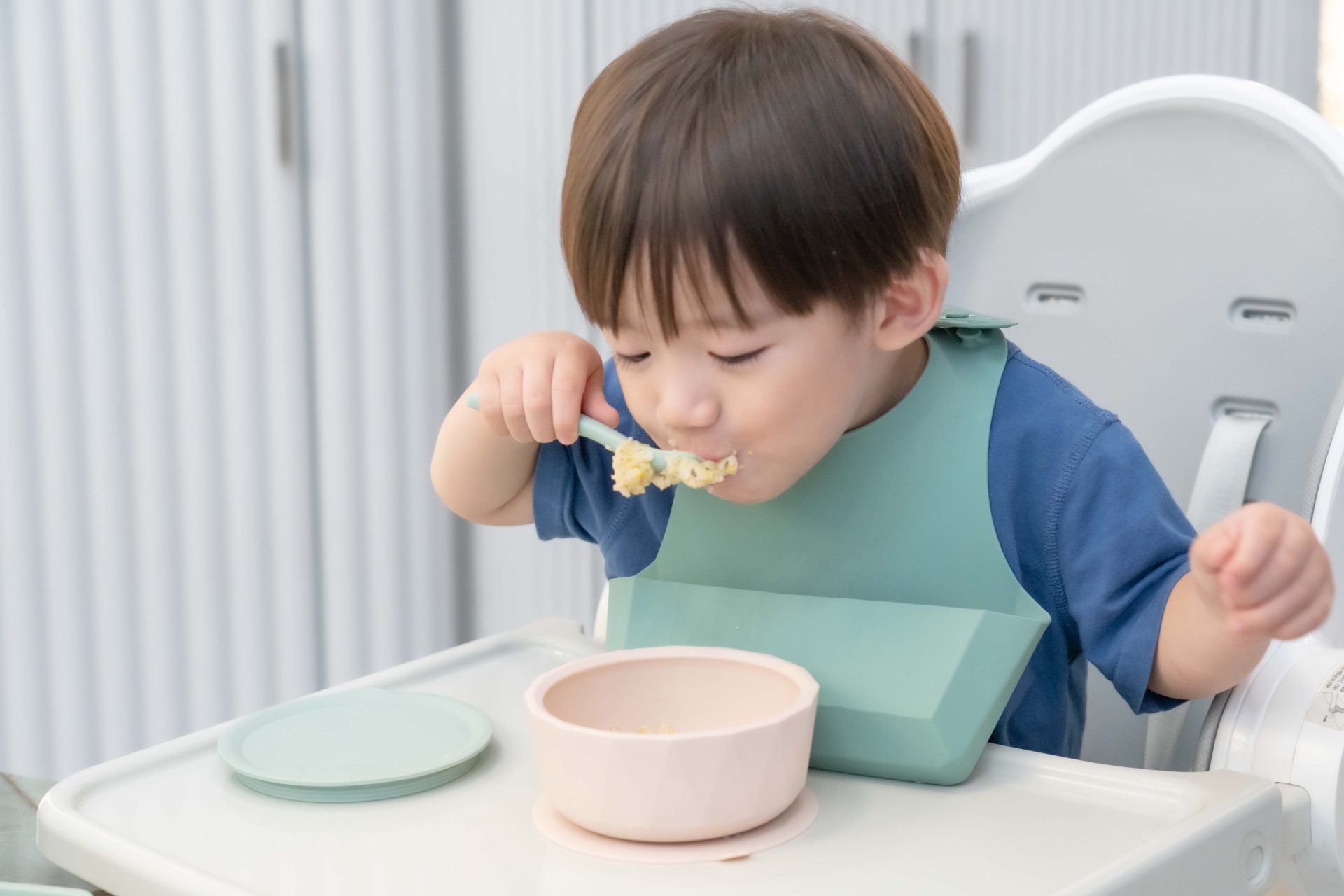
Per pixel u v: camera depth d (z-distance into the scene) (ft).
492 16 5.81
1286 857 1.90
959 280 2.98
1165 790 1.85
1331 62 7.76
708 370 1.88
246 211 5.31
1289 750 1.99
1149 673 2.15
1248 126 2.64
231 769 1.98
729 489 1.97
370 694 2.22
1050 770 1.94
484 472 2.51
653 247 1.80
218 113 5.19
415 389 5.86
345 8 5.45
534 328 6.03
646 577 2.31
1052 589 2.30
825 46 1.96
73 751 5.20
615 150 1.87
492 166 5.90
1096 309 2.85
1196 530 2.63
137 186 5.07
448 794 1.90
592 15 6.00
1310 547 1.73
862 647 2.01
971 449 2.15
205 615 5.42
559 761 1.72
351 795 1.86
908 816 1.81
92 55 4.91
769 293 1.81
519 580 6.27
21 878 1.93
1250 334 2.67
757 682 1.96
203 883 1.59
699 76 1.88
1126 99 2.79
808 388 1.88
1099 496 2.21
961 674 1.91
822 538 2.16
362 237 5.63
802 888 1.58
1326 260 2.57
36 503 5.03
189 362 5.26
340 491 5.69
